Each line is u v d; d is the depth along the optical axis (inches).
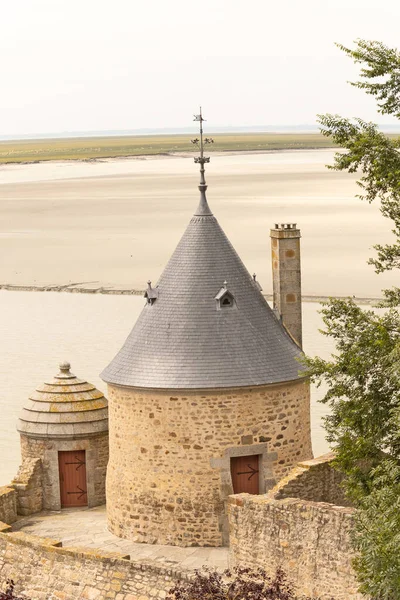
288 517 3538.4
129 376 4389.8
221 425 4320.9
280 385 4375.0
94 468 4884.4
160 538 4389.8
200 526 4343.0
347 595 3385.8
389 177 3213.6
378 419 3292.3
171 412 4330.7
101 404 4926.2
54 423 4842.5
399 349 3093.0
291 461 4431.6
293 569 3526.1
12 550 4030.5
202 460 4328.3
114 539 4473.4
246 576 3540.8
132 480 4431.6
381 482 3235.7
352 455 3304.6
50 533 4559.5
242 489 4384.8
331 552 3425.2
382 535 3011.8
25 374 7278.5
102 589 3750.0
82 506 4891.7
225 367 4320.9
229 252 4547.2
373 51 3275.1
